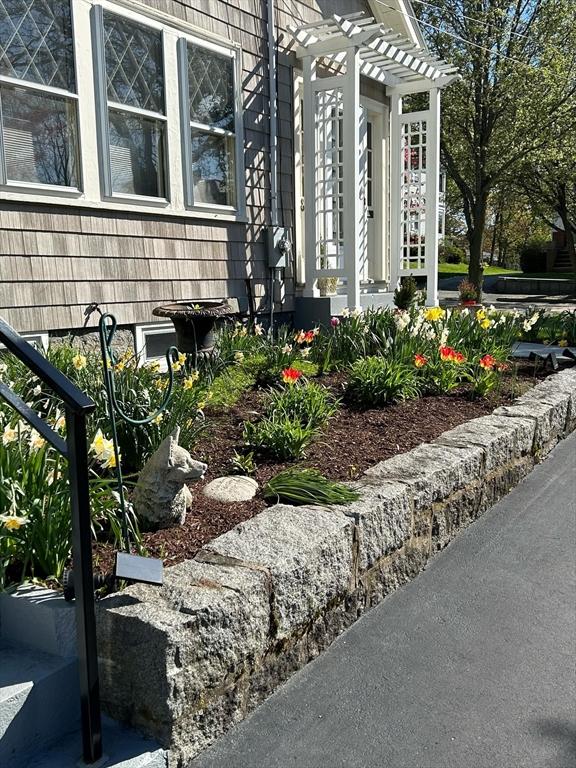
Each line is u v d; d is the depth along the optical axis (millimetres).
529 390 5879
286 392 4617
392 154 10836
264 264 8281
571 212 23719
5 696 1971
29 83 5430
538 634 2902
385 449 4141
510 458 4488
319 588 2676
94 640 1921
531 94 16734
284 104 8547
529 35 16984
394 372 5230
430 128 10508
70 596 2234
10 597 2277
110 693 2148
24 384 3973
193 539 2828
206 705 2162
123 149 6379
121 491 2604
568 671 2652
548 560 3574
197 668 2098
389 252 11195
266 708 2396
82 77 5844
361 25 8414
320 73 9258
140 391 3812
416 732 2299
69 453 1852
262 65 8070
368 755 2186
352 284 8539
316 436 4242
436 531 3604
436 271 10688
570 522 4047
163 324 6816
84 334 6055
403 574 3318
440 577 3402
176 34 6805
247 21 7789
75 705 2180
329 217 9531
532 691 2527
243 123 7812
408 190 11000
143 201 6504
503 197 23859
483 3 16875
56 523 2463
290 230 8719
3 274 5371
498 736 2289
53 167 5734
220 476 3615
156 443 3484
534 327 9125
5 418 3117
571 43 17109
